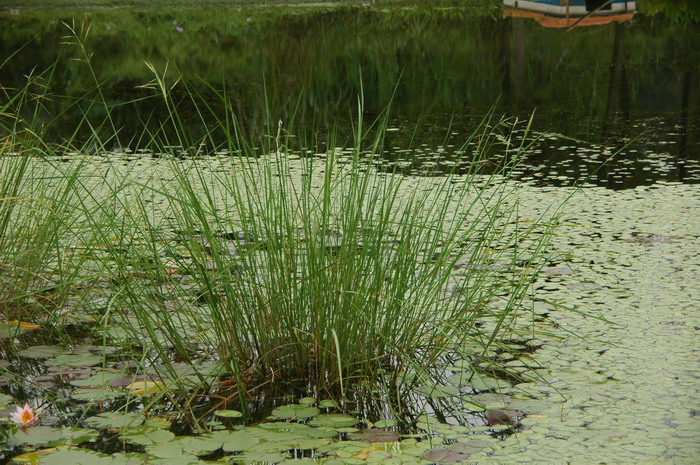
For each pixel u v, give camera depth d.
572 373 3.47
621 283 4.52
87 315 4.20
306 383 3.47
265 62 16.75
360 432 3.00
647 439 2.89
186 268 3.71
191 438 2.94
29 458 2.79
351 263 3.54
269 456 2.81
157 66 16.27
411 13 26.48
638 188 6.63
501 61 16.39
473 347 3.77
